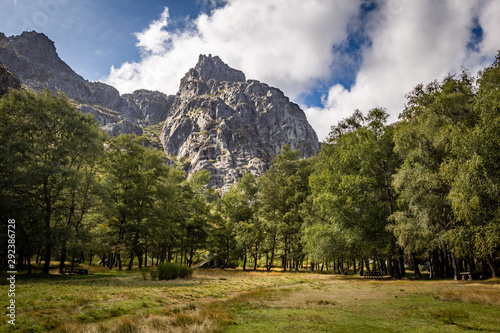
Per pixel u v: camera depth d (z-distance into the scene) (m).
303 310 8.96
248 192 74.44
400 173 22.00
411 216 22.64
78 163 27.45
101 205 27.92
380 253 26.03
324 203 28.69
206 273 32.12
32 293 12.02
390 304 9.98
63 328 6.39
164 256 47.38
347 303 10.38
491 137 14.16
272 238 49.16
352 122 30.06
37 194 24.16
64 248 24.14
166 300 11.13
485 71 16.95
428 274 31.89
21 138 22.94
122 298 11.21
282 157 54.78
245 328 6.51
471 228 16.30
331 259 30.61
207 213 53.81
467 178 14.68
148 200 35.38
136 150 37.00
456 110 19.06
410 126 21.88
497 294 10.82
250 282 21.47
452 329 6.29
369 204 26.48
